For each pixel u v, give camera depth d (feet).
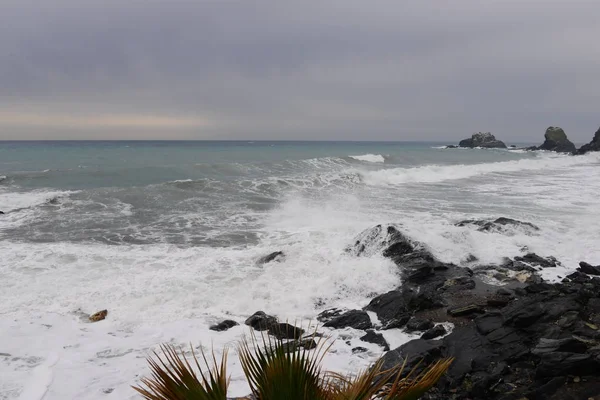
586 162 133.18
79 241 35.35
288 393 6.09
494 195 62.03
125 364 18.31
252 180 61.00
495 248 34.76
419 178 78.64
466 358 18.13
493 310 22.80
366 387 7.08
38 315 22.85
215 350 19.70
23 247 33.09
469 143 287.69
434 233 35.27
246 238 37.81
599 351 16.42
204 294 25.94
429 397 15.88
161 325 22.40
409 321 22.67
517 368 17.24
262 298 26.02
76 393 15.96
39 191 53.78
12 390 15.92
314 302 25.93
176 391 6.32
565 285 25.00
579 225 42.96
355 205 52.13
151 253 33.04
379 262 30.42
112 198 48.88
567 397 14.75
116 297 25.25
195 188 55.42
